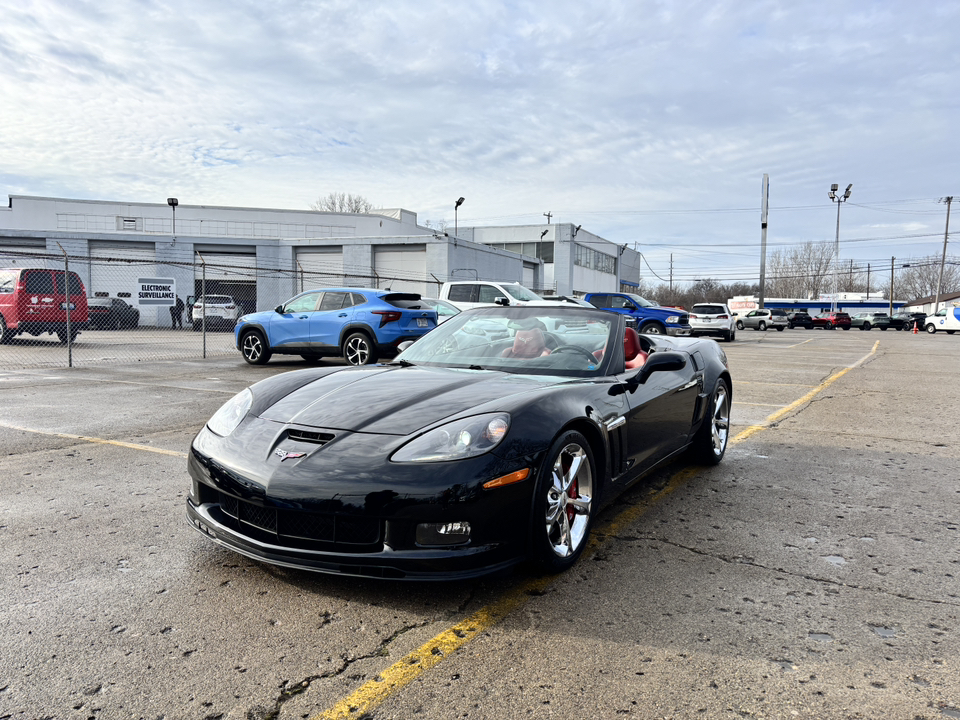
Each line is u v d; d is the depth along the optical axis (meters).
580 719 1.83
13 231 27.33
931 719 1.84
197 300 26.33
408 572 2.37
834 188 57.00
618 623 2.40
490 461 2.46
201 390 8.10
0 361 11.64
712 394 4.66
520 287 16.08
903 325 50.34
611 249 58.97
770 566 2.94
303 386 3.20
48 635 2.26
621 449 3.32
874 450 5.36
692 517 3.61
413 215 44.81
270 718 1.83
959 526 3.50
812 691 1.98
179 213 37.56
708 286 93.75
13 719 1.80
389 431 2.59
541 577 2.80
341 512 2.37
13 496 3.81
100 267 28.14
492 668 2.09
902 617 2.47
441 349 3.84
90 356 12.82
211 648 2.19
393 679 2.03
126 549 3.03
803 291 85.50
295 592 2.61
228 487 2.59
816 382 10.27
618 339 3.72
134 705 1.88
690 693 1.96
